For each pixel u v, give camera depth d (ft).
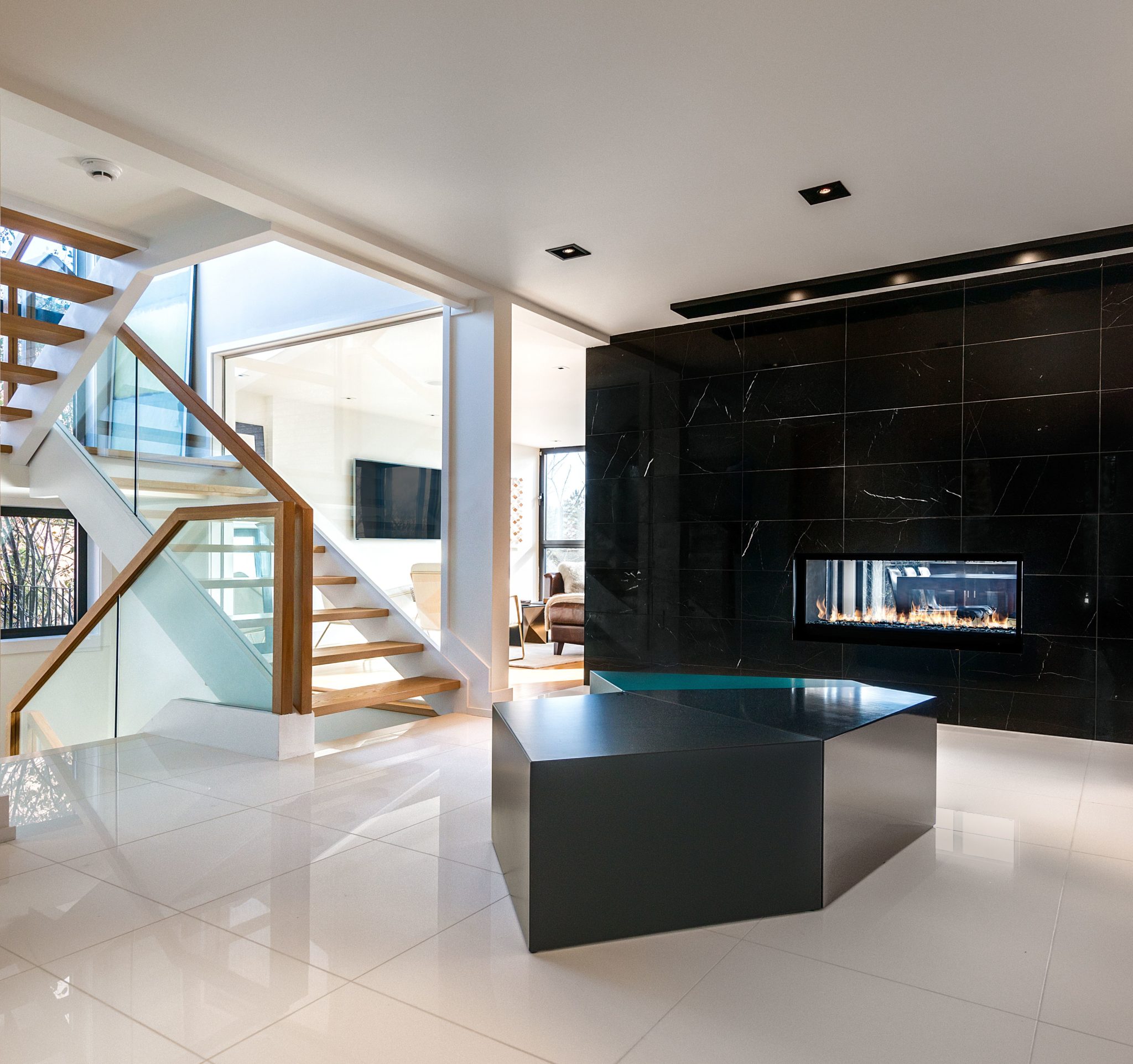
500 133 11.37
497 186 13.00
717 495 19.93
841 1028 6.19
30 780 12.68
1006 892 8.76
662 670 20.67
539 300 18.89
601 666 21.65
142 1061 5.69
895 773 9.85
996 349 16.56
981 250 15.62
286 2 8.68
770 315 19.30
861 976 6.99
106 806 11.43
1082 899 8.59
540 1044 5.95
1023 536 16.19
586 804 7.57
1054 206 13.65
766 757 8.21
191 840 10.11
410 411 19.85
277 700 14.12
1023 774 13.34
